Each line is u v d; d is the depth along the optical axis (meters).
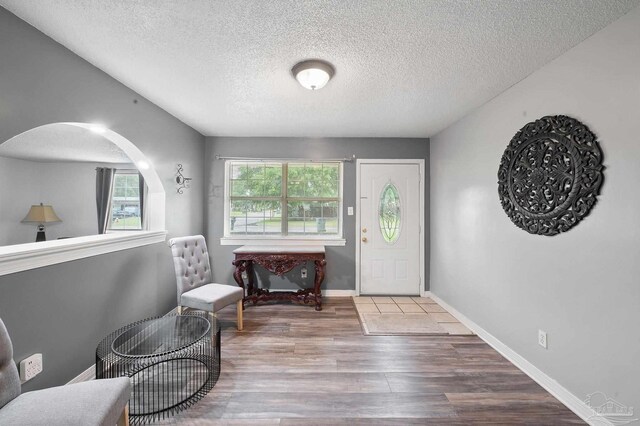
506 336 2.32
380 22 1.50
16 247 1.56
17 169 4.21
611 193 1.49
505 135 2.33
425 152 3.85
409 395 1.83
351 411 1.69
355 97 2.49
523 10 1.40
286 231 3.93
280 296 3.51
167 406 1.71
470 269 2.86
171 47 1.74
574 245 1.70
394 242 3.88
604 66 1.52
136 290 2.44
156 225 2.84
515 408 1.72
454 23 1.50
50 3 1.36
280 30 1.57
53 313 1.67
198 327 2.10
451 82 2.20
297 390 1.88
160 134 2.76
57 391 1.21
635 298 1.38
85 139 3.03
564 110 1.77
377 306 3.49
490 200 2.53
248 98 2.52
